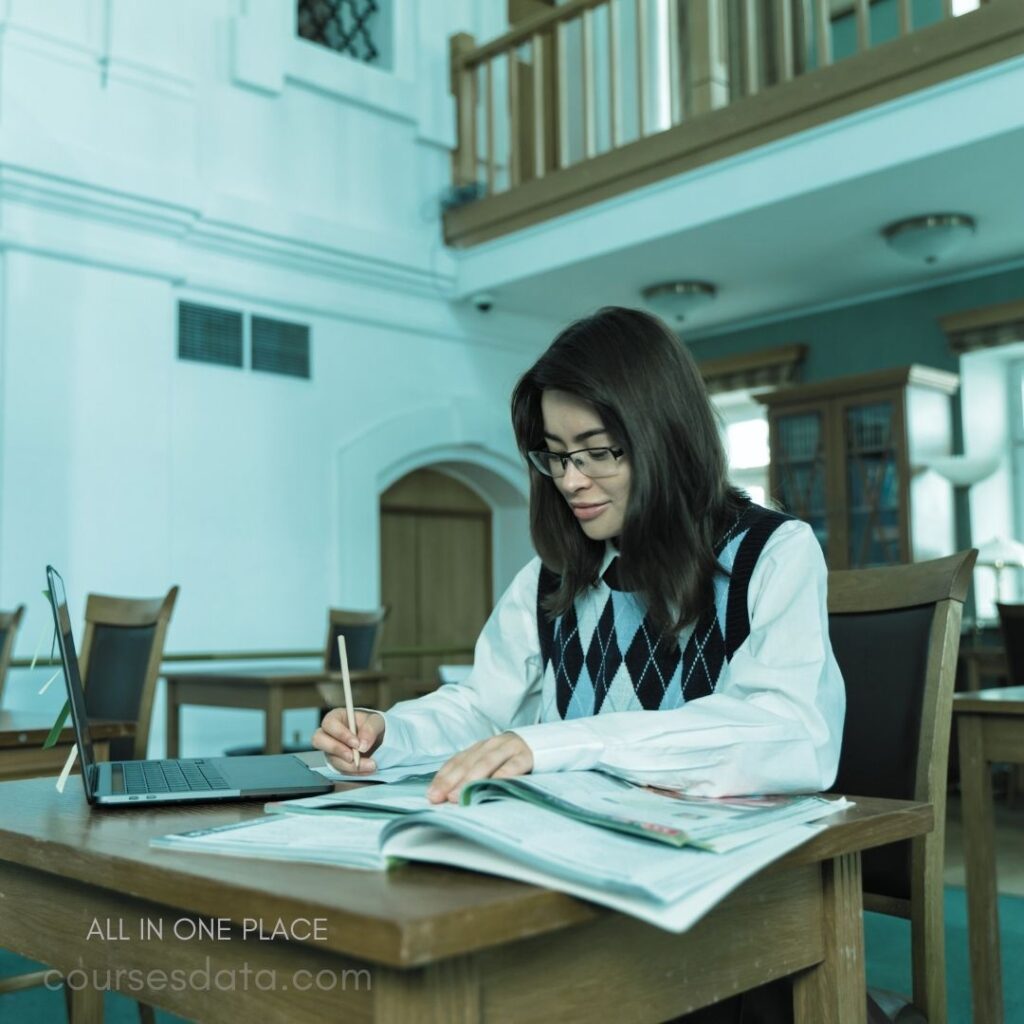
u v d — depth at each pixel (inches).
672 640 54.0
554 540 58.0
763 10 280.5
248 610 235.0
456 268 270.7
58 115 208.4
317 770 54.9
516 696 61.6
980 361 267.7
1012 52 177.2
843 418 258.8
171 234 222.5
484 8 288.4
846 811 42.3
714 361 303.1
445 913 27.5
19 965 117.3
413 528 291.0
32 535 203.3
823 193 205.3
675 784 42.9
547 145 304.5
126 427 216.4
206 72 234.8
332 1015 31.3
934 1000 57.3
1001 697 95.2
